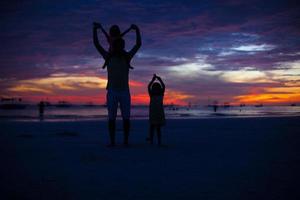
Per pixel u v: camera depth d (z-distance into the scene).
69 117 31.48
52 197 2.65
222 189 2.92
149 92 7.03
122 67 6.30
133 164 4.32
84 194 2.75
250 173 3.68
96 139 8.41
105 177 3.46
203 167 4.09
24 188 2.96
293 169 3.93
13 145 6.74
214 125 15.19
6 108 87.88
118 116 32.41
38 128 13.35
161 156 5.10
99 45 6.31
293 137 8.76
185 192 2.81
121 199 2.60
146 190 2.89
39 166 4.13
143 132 11.36
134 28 6.38
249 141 7.73
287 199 2.59
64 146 6.57
